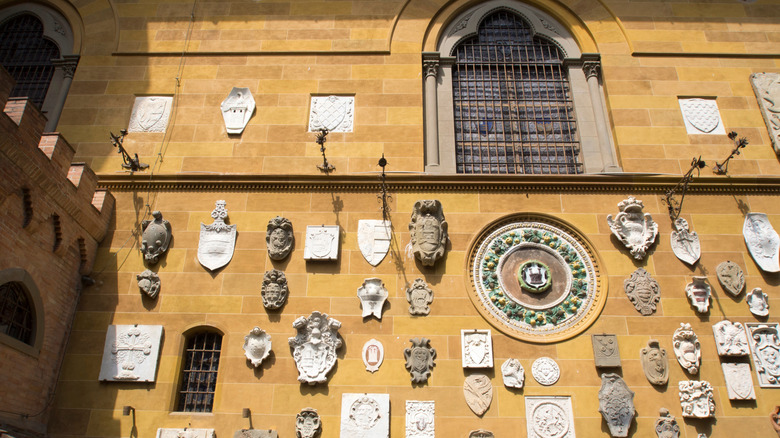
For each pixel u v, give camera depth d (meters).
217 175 12.11
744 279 11.30
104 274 11.29
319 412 10.15
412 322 10.84
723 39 14.00
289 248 11.39
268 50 13.70
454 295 11.07
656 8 14.29
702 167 11.41
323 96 13.24
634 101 13.15
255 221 11.79
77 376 10.40
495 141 13.16
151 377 10.35
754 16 14.34
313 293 11.08
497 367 10.50
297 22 14.07
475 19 14.41
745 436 10.02
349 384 10.35
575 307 11.09
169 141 12.70
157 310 10.97
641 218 11.67
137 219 11.83
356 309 10.95
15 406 9.26
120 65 13.57
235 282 11.20
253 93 13.22
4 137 8.93
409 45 13.77
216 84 13.35
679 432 9.99
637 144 12.66
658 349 10.55
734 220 11.89
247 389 10.32
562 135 13.24
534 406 10.18
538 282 11.23
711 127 12.92
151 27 14.01
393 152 12.52
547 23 14.45
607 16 14.22
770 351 10.62
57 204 10.30
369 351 10.59
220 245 11.47
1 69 9.05
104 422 10.07
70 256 10.84
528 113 13.51
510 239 11.64
